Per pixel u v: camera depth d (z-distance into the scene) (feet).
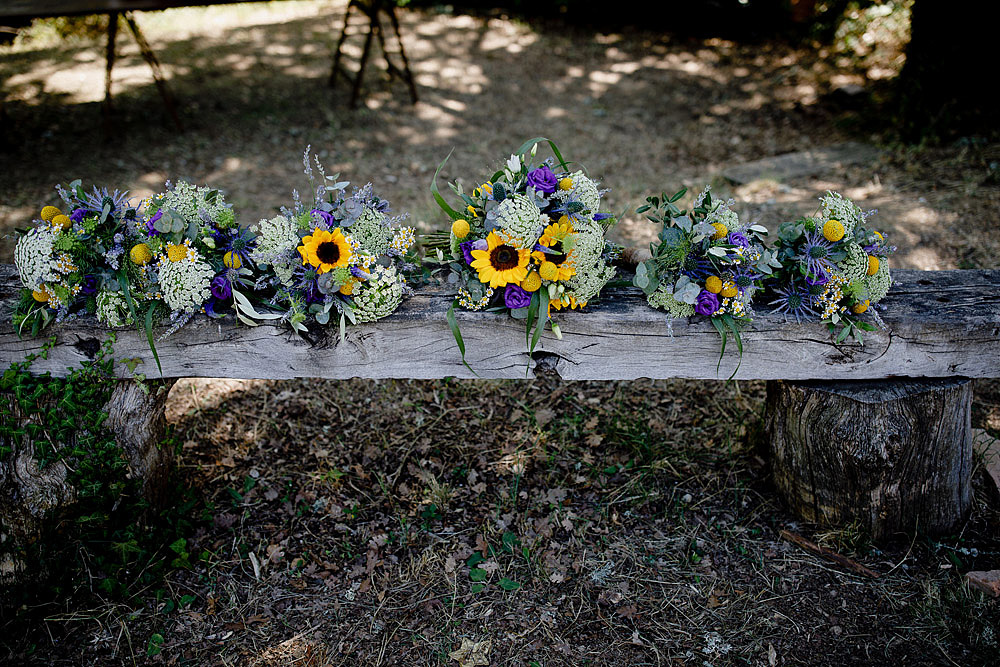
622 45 26.32
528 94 22.56
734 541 8.65
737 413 10.58
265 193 16.40
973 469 9.42
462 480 9.62
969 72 17.65
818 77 22.84
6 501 7.31
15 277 8.59
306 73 23.44
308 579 8.21
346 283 7.33
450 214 7.60
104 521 7.83
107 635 7.49
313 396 11.02
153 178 16.92
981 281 8.55
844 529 8.47
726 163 18.28
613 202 16.11
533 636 7.59
